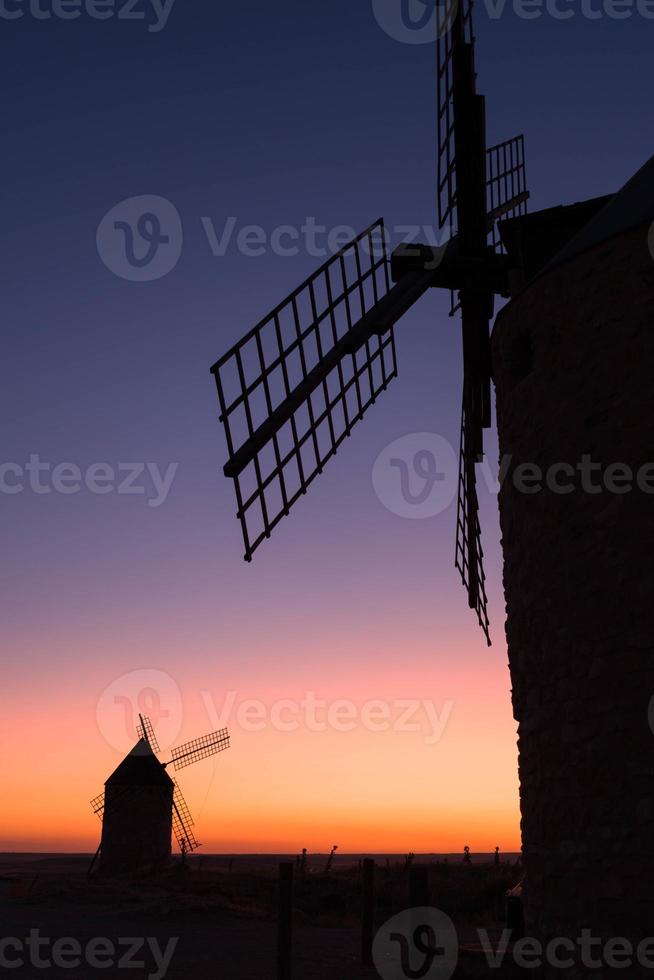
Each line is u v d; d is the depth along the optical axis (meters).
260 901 27.08
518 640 11.59
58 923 21.52
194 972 13.98
